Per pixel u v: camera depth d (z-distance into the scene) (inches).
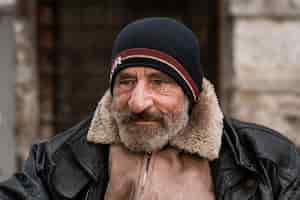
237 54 174.4
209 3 204.1
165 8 207.0
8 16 182.1
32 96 183.8
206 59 202.8
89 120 89.5
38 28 196.7
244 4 173.3
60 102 204.4
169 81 80.3
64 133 88.7
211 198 81.4
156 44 80.3
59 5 204.7
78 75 206.2
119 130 81.7
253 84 174.7
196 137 82.0
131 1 208.2
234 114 175.2
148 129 79.0
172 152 82.7
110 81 83.4
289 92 174.4
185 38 82.4
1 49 182.4
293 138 174.6
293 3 172.7
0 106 183.8
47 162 86.1
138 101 77.5
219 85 181.5
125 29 83.0
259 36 174.1
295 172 84.2
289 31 173.5
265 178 82.2
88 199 84.4
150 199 79.6
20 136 183.9
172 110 79.7
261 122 174.9
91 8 206.7
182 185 80.9
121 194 81.1
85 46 206.5
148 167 81.6
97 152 85.8
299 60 173.8
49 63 203.3
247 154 84.9
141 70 79.7
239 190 82.4
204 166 83.2
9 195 84.4
